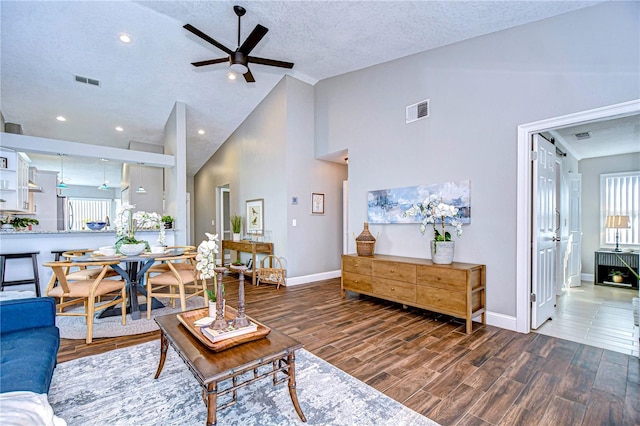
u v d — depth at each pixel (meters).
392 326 3.13
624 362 2.34
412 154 3.90
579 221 4.98
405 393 1.95
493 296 3.16
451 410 1.78
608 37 2.48
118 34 3.82
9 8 3.31
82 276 3.57
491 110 3.17
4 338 1.75
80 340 2.78
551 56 2.78
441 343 2.71
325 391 1.96
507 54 3.05
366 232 4.18
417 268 3.34
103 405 1.82
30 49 3.87
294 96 5.25
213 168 7.73
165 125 6.05
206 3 3.14
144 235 4.92
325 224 5.73
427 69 3.74
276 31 3.54
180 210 5.26
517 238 2.98
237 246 5.79
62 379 2.11
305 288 4.90
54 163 7.64
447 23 3.03
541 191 3.14
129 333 2.94
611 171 5.21
